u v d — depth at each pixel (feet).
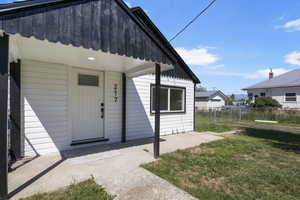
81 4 8.93
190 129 26.61
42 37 7.71
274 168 11.55
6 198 7.30
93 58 12.51
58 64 14.30
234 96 149.59
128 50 10.71
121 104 18.47
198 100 98.43
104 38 9.68
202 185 9.09
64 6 8.37
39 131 13.48
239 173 10.66
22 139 12.76
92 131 16.60
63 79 14.60
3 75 7.32
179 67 25.18
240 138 21.49
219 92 99.30
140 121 20.42
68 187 8.36
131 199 7.57
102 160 12.35
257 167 11.66
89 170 10.48
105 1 9.83
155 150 13.04
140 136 20.40
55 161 12.02
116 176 9.73
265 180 9.78
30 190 8.00
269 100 50.72
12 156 12.12
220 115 48.91
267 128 30.96
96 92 16.78
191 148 16.17
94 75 16.66
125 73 18.37
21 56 12.00
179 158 13.14
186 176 10.11
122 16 10.52
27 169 10.51
